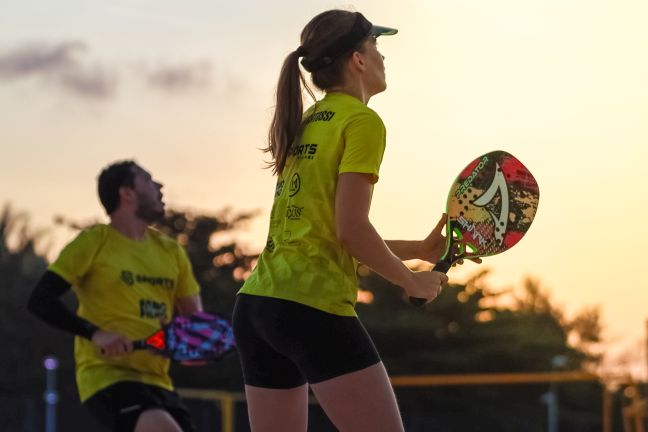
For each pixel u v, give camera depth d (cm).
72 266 1493
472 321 11912
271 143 1009
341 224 925
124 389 1488
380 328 11606
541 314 14000
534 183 1027
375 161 936
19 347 10750
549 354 12062
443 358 11519
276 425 984
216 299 11550
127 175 1539
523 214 1022
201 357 1507
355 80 1005
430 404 11506
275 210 983
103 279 1516
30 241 11612
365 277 12262
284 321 932
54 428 7212
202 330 1509
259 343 969
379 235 929
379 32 1017
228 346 1517
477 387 11581
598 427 11869
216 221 12025
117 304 1520
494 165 1022
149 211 1546
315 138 966
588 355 12825
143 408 1477
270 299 942
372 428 926
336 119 959
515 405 11838
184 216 12038
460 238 1016
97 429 7188
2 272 11144
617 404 10338
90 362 1512
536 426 10506
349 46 997
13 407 7150
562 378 4675
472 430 8188
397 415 935
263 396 986
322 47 994
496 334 11894
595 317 13425
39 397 10456
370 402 927
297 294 930
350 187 928
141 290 1533
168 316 1561
